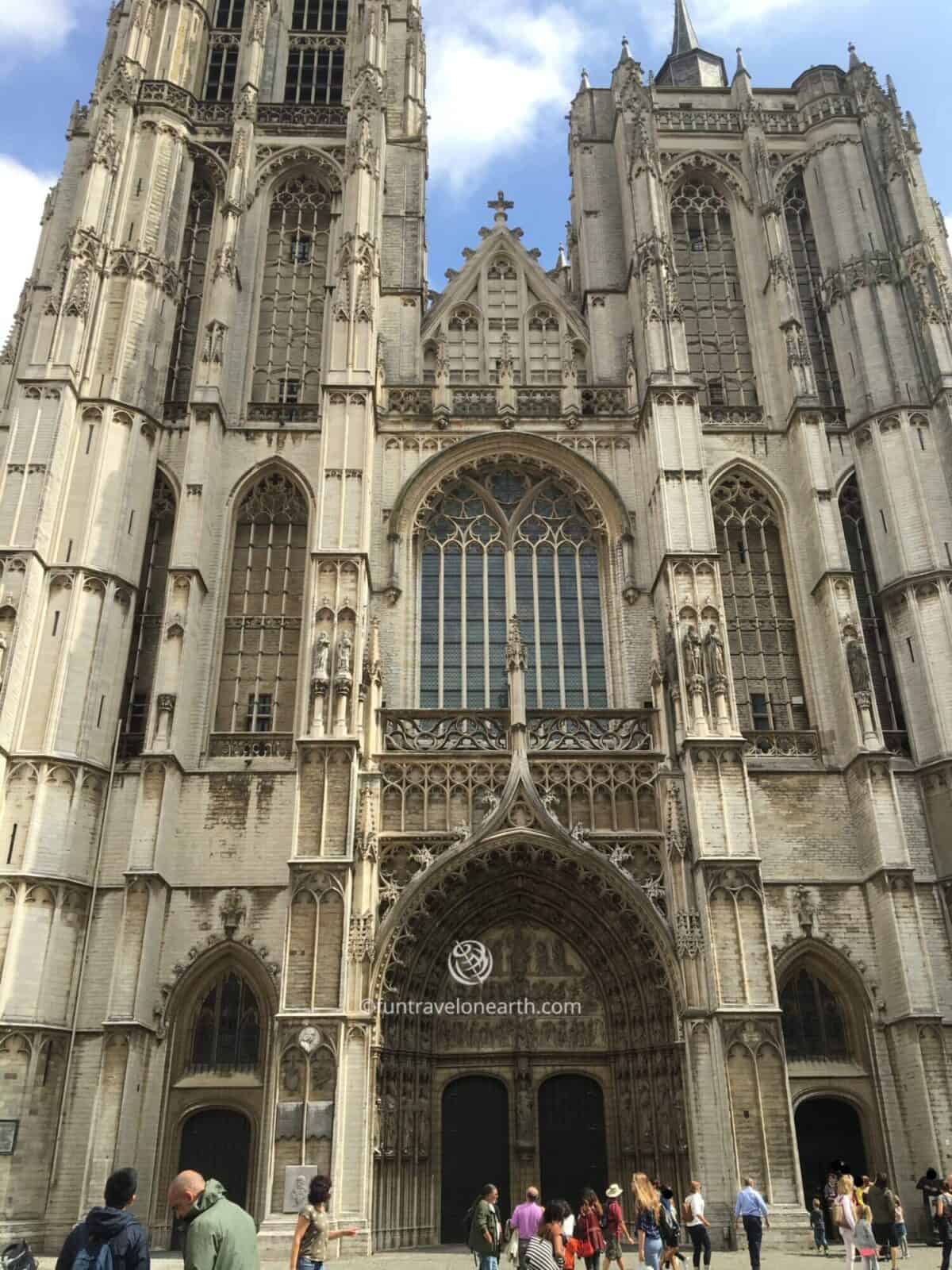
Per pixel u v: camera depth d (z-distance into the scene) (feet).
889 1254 99.45
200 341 164.35
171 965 126.00
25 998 116.57
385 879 125.39
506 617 152.97
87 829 128.47
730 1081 113.60
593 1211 88.89
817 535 150.82
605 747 135.23
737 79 198.59
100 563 139.95
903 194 173.27
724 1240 107.86
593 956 129.80
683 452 150.41
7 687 126.82
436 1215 118.93
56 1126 115.44
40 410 144.15
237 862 131.85
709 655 135.54
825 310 174.60
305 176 189.88
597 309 178.09
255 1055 124.36
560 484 161.79
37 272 181.16
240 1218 34.73
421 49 210.79
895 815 131.75
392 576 150.82
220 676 146.51
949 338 159.12
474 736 135.33
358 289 162.71
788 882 133.28
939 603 142.72
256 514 158.30
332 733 128.77
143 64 187.21
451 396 167.02
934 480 151.02
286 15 210.79
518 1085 124.57
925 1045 119.65
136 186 171.63
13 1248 56.59
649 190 174.70
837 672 143.54
